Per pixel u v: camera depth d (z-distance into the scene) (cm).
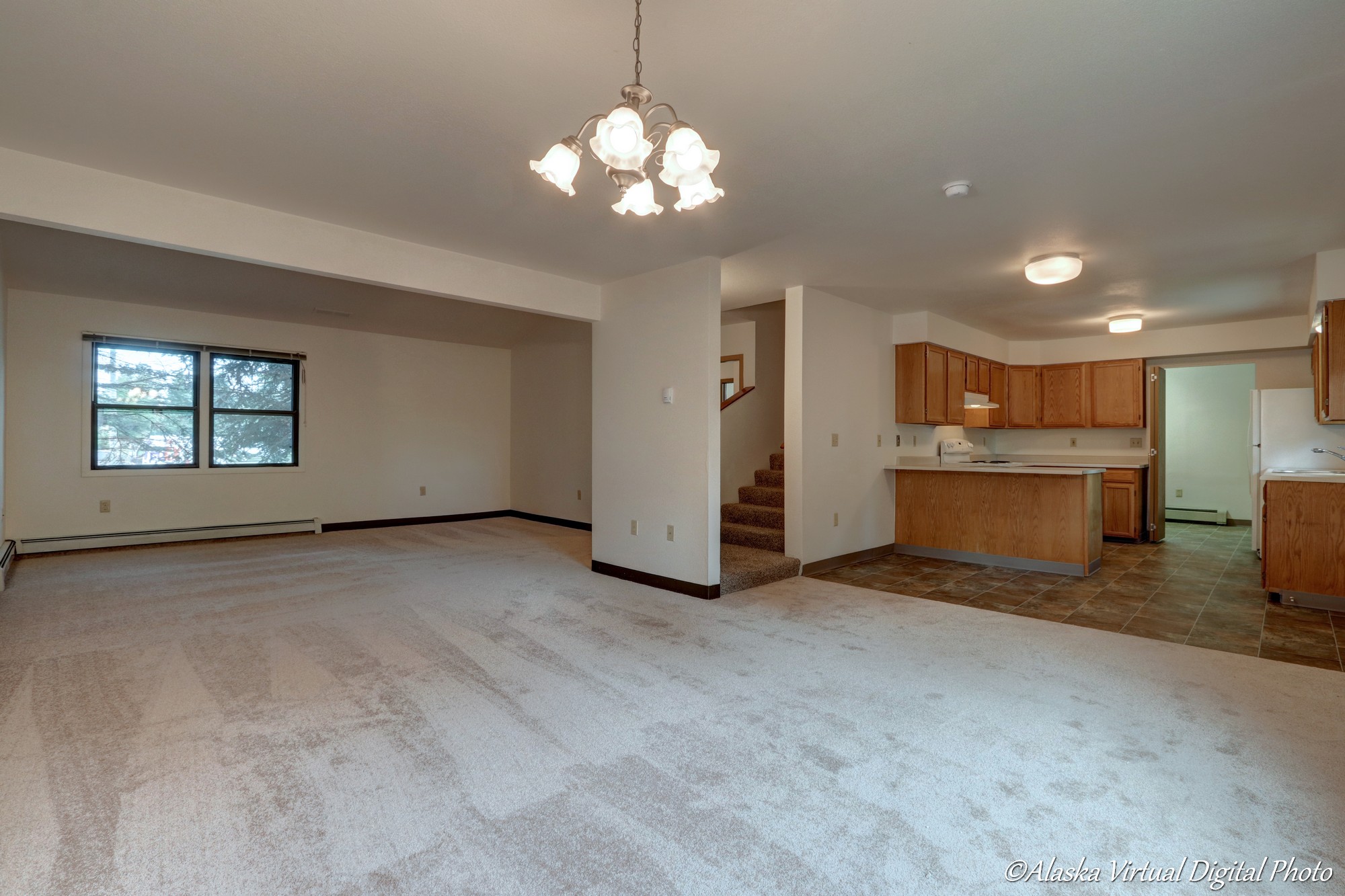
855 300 543
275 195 309
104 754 210
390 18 177
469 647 319
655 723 237
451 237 371
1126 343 681
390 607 392
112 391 574
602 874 155
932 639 338
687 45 189
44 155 265
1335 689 269
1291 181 288
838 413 532
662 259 419
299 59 198
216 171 281
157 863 157
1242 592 444
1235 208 322
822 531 516
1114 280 464
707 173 157
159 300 566
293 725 232
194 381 616
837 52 192
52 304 539
